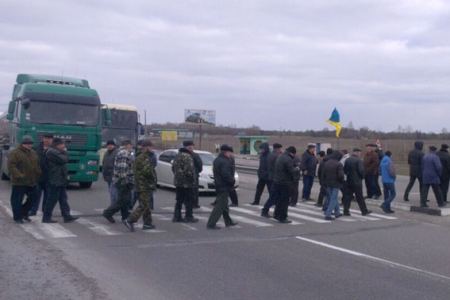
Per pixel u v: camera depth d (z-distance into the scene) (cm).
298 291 738
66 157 1244
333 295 722
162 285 756
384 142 6297
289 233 1198
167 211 1518
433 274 848
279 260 923
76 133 1925
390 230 1287
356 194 1537
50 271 822
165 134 6444
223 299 695
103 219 1324
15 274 804
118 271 829
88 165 1962
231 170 1246
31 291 721
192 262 898
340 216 1491
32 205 1246
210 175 1909
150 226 1203
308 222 1376
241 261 910
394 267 889
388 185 1598
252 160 4931
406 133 8956
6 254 929
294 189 1709
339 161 1440
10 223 1231
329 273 840
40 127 1875
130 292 720
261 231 1216
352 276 825
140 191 1178
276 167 1342
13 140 1995
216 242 1073
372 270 866
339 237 1164
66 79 2112
